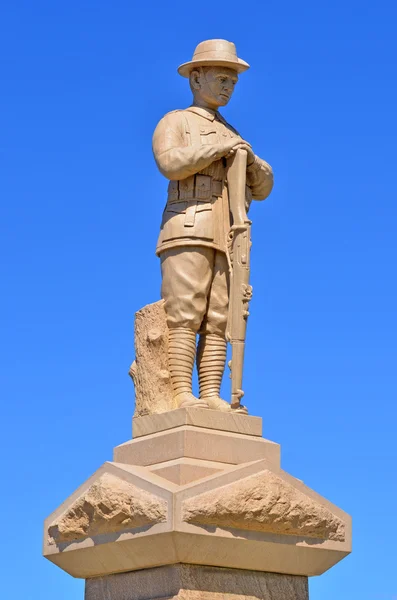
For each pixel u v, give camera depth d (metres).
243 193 9.80
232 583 9.19
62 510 9.71
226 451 9.34
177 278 9.77
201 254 9.77
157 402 9.75
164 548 8.88
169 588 9.03
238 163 9.81
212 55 10.00
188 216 9.76
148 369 9.85
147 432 9.62
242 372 9.62
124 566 9.34
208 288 9.85
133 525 9.04
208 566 9.09
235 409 9.62
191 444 9.19
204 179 9.84
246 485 9.00
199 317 9.82
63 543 9.69
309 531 9.36
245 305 9.66
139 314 10.04
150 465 9.38
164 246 9.84
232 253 9.76
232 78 10.14
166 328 9.88
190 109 10.14
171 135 9.88
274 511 9.09
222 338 9.95
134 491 9.03
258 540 9.10
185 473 9.02
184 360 9.78
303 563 9.47
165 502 8.77
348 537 9.61
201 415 9.38
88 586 9.77
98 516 9.23
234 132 10.21
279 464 9.60
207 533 8.84
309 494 9.39
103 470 9.44
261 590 9.34
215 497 8.84
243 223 9.72
